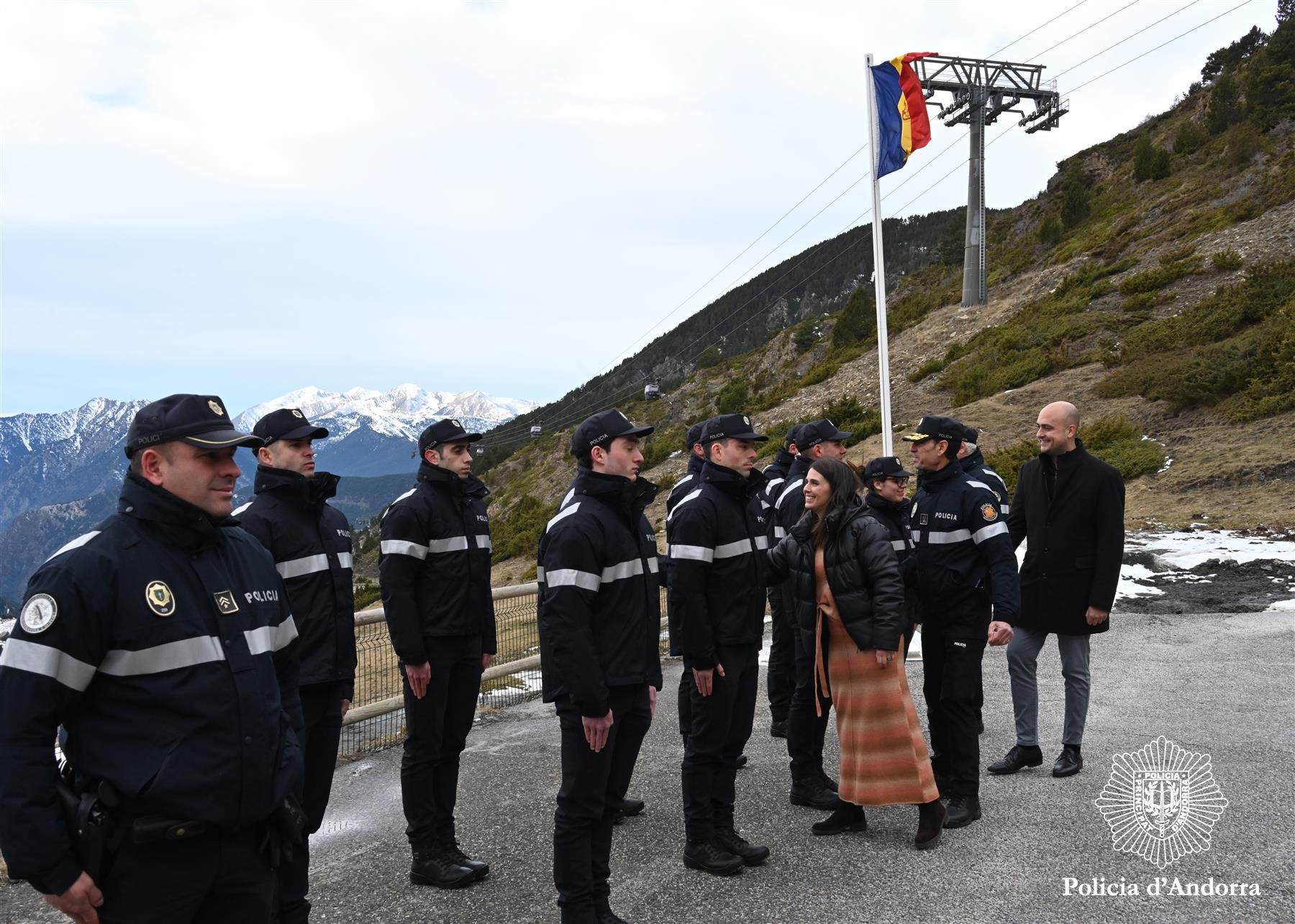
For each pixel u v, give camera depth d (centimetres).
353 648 377
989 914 347
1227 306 2331
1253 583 1012
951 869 390
